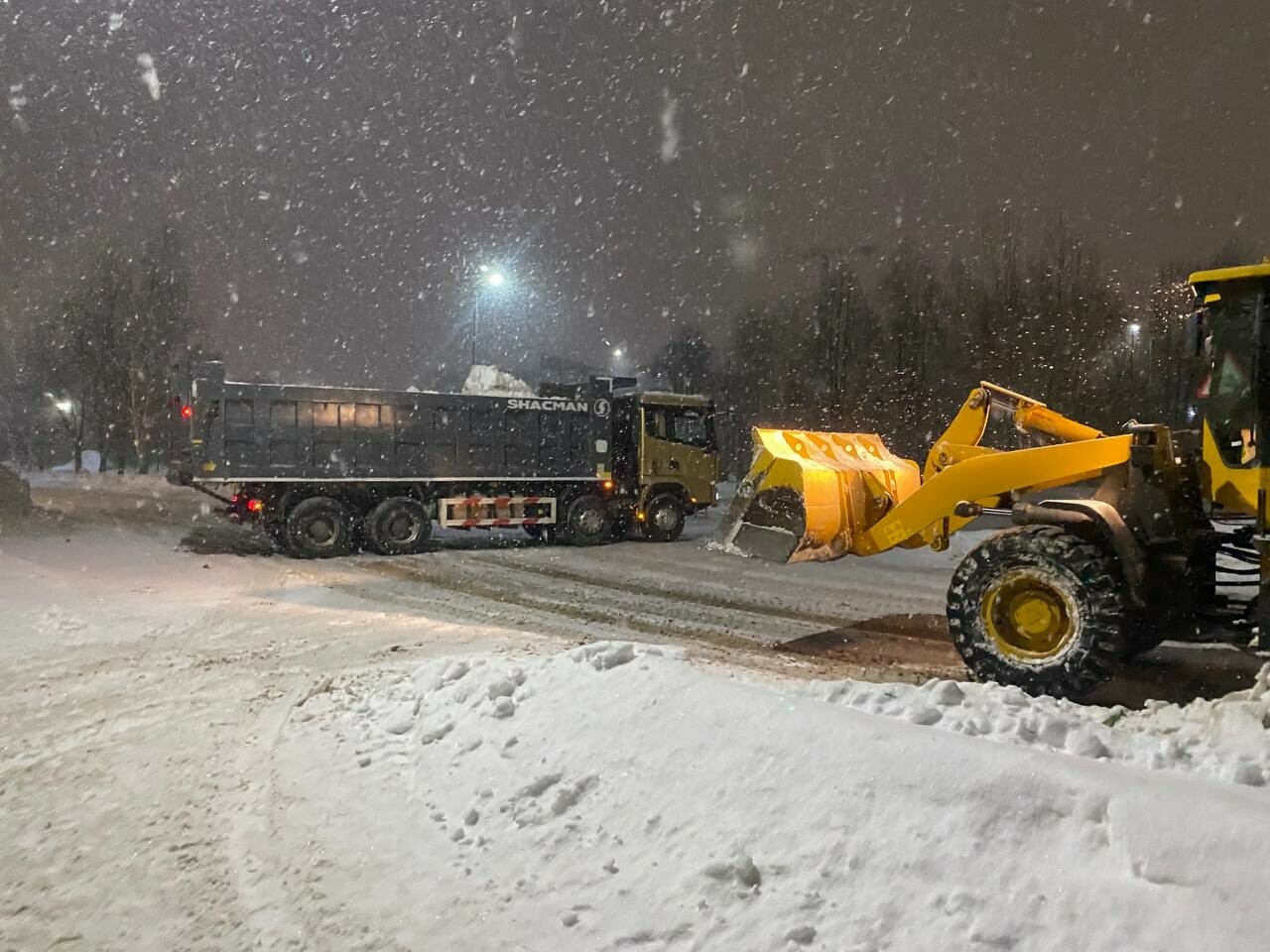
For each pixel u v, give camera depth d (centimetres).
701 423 1852
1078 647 576
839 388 3106
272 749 509
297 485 1507
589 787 380
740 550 779
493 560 1478
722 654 773
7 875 376
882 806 310
